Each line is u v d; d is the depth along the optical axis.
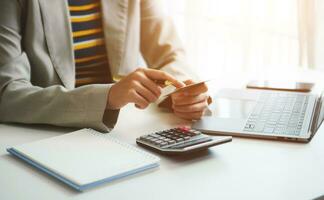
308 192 0.65
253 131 0.89
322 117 1.00
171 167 0.74
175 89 1.03
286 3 1.76
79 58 1.37
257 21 1.84
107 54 1.40
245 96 1.11
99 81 1.43
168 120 1.02
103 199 0.64
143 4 1.53
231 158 0.78
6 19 1.17
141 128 0.96
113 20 1.39
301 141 0.86
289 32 1.78
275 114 0.98
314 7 1.60
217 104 1.06
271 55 1.81
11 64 1.12
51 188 0.67
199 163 0.76
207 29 2.12
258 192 0.65
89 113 0.94
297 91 1.14
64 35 1.25
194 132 0.86
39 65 1.21
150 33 1.51
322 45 1.63
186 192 0.65
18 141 0.90
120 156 0.75
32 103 1.00
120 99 0.93
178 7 2.28
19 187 0.68
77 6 1.35
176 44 1.49
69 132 0.95
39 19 1.21
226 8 2.00
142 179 0.70
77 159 0.74
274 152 0.81
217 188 0.67
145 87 0.94
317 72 1.35
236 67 1.99
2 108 1.04
